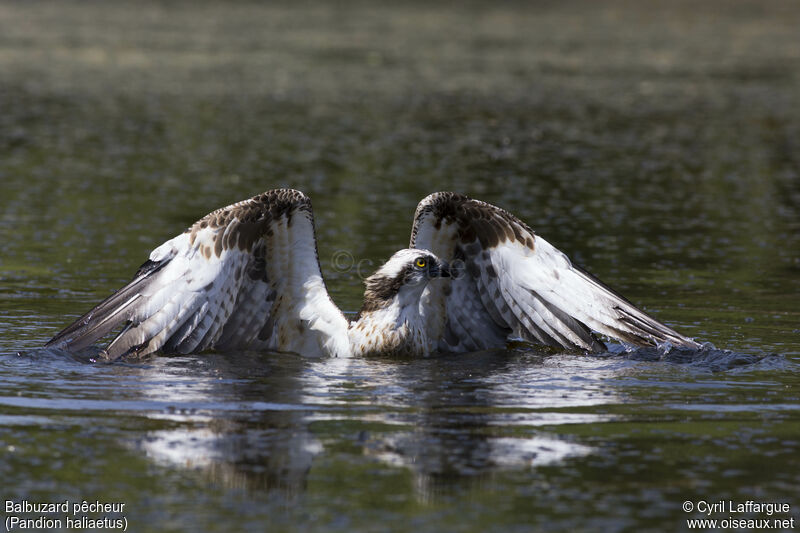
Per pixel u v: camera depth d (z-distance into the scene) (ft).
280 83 126.00
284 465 27.71
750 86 132.77
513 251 41.91
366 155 87.97
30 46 148.15
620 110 114.62
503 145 94.22
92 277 51.34
